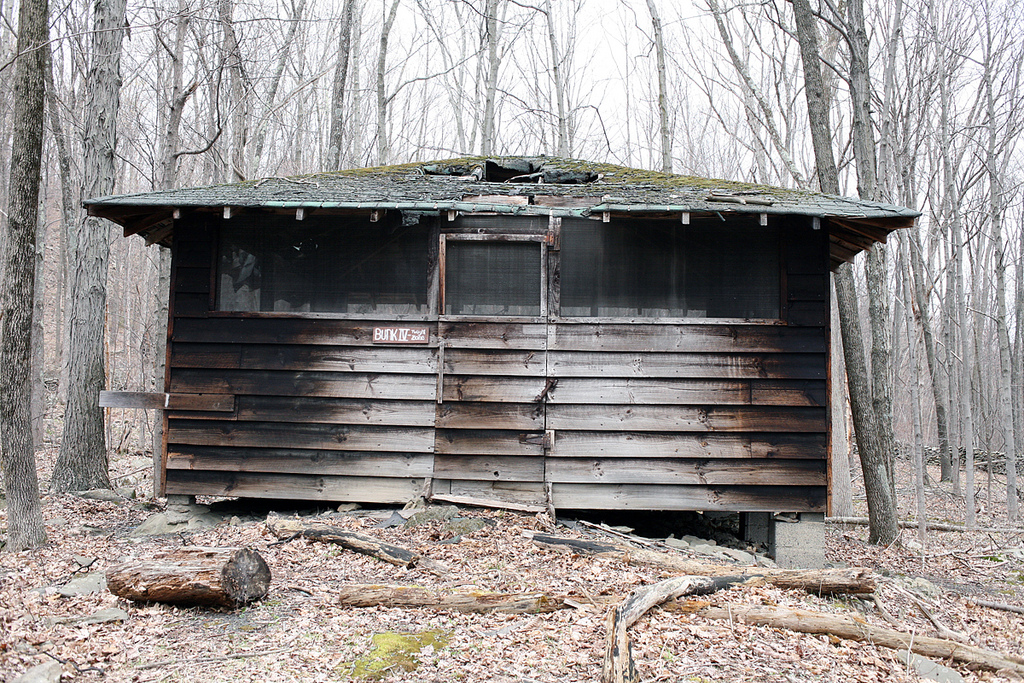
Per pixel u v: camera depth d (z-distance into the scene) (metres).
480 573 6.11
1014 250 19.62
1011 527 11.22
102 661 4.34
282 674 4.22
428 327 7.64
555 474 7.51
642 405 7.52
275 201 7.17
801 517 7.46
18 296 6.74
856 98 10.00
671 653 4.70
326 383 7.62
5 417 6.73
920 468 9.38
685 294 7.63
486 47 20.86
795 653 4.92
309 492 7.62
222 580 5.10
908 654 5.08
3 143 16.69
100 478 9.72
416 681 4.20
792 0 10.12
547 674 4.32
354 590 5.40
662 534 8.33
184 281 7.70
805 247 7.57
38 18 6.72
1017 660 5.24
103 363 9.94
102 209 7.20
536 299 7.68
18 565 6.23
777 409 7.46
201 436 7.64
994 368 25.45
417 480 7.61
